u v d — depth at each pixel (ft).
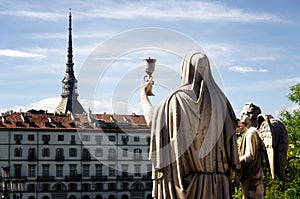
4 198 118.11
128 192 389.39
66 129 424.05
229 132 29.99
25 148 424.46
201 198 29.07
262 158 31.63
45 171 424.87
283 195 99.19
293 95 146.61
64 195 420.36
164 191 29.27
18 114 435.94
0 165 420.36
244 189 31.48
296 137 132.98
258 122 31.68
